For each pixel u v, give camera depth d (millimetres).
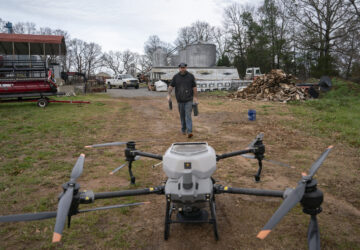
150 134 9594
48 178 5496
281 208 2012
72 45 103375
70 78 30766
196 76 38469
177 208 3115
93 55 107688
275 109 16375
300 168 5984
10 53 26641
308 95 24281
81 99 22406
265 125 11109
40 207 4273
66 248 3273
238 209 4168
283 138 8789
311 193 2297
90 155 7113
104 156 7027
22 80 16062
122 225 3787
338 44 37781
